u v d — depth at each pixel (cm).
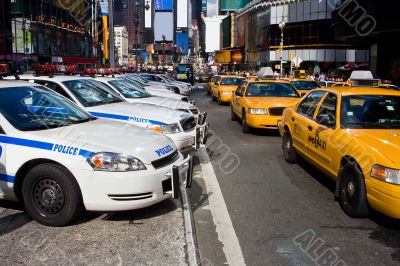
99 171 477
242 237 488
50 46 4322
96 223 505
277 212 573
